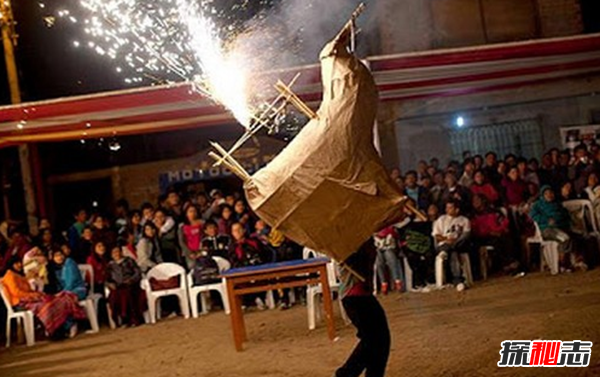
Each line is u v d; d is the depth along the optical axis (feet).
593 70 39.86
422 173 39.60
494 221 36.29
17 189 51.29
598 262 35.32
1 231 40.37
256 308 35.86
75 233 40.01
